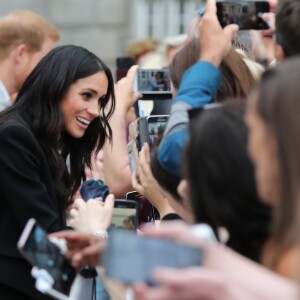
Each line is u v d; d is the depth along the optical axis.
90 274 7.52
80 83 8.62
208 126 5.31
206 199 5.25
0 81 11.60
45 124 8.48
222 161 5.23
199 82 6.64
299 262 4.37
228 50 6.81
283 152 4.47
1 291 8.16
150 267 4.47
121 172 9.83
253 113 4.69
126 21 22.92
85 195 8.97
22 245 5.80
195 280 4.30
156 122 8.51
